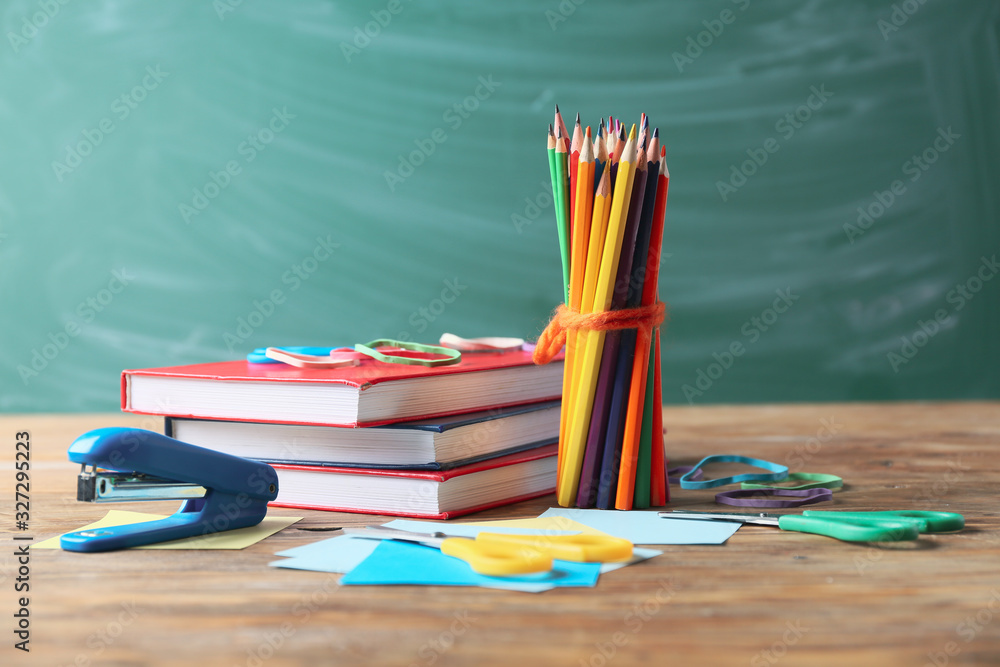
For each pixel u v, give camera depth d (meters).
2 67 1.84
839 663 0.38
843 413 1.51
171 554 0.56
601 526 0.63
